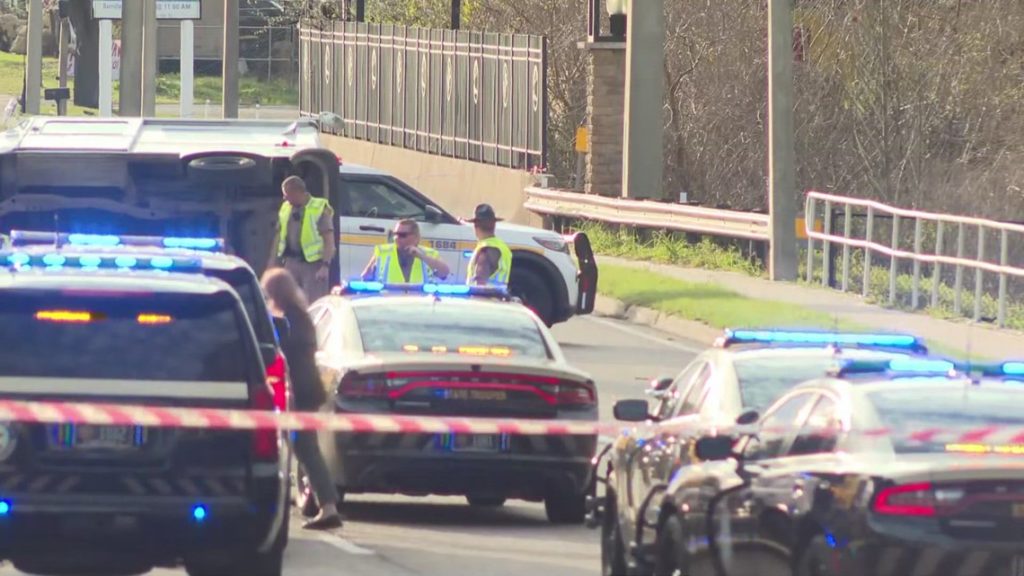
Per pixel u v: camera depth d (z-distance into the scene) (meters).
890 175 164.12
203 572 35.97
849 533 28.55
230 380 34.56
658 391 44.62
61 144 61.53
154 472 33.97
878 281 113.19
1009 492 28.17
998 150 163.50
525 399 47.50
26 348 34.09
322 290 65.56
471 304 51.72
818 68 168.62
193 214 63.09
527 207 142.25
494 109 157.88
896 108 164.12
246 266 39.88
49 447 33.78
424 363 47.12
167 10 189.25
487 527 48.94
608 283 109.50
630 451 39.44
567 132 187.12
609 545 40.75
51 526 33.62
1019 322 94.19
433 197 167.50
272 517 34.44
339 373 47.53
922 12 165.88
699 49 177.12
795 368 38.94
